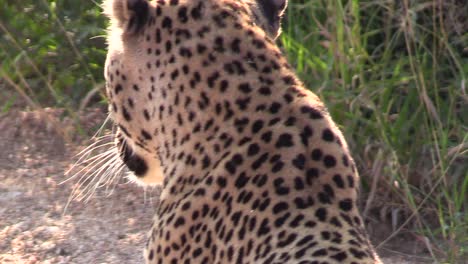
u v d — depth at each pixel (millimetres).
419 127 15227
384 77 15789
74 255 14477
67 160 16766
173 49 9516
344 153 8727
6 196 15844
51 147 17094
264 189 8500
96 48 17938
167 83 9531
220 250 8594
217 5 9586
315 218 8180
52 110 17797
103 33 17906
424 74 15883
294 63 16250
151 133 9922
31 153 16984
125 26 9828
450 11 16188
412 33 15047
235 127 9031
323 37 16906
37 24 18516
